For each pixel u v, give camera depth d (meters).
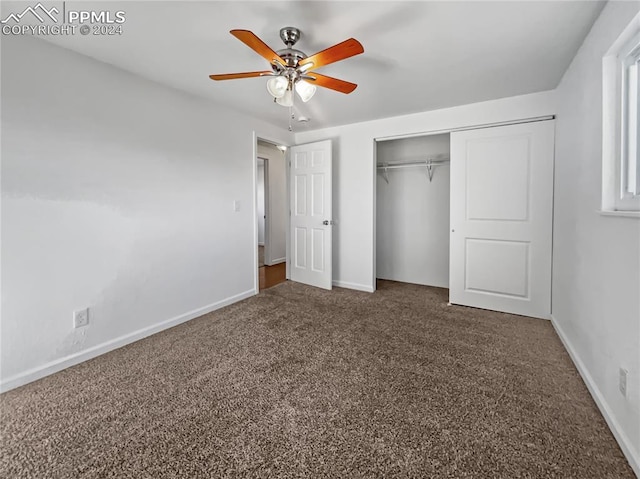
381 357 2.25
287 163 4.53
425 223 4.34
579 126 2.10
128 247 2.48
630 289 1.36
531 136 2.93
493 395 1.79
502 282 3.16
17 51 1.86
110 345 2.37
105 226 2.33
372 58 2.22
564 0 1.59
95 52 2.13
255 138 3.73
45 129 1.99
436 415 1.63
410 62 2.28
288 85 1.96
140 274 2.57
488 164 3.14
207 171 3.14
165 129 2.73
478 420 1.59
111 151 2.34
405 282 4.53
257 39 1.50
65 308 2.11
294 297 3.74
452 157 3.33
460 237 3.35
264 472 1.29
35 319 1.97
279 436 1.49
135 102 2.49
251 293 3.77
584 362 1.94
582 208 2.03
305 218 4.34
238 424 1.57
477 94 2.93
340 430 1.52
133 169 2.50
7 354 1.86
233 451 1.40
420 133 3.51
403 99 3.07
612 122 1.65
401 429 1.53
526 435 1.48
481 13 1.70
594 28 1.79
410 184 4.42
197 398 1.78
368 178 3.93
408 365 2.14
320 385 1.91
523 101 2.94
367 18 1.74
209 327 2.82
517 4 1.62
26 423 1.58
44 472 1.29
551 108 2.83
